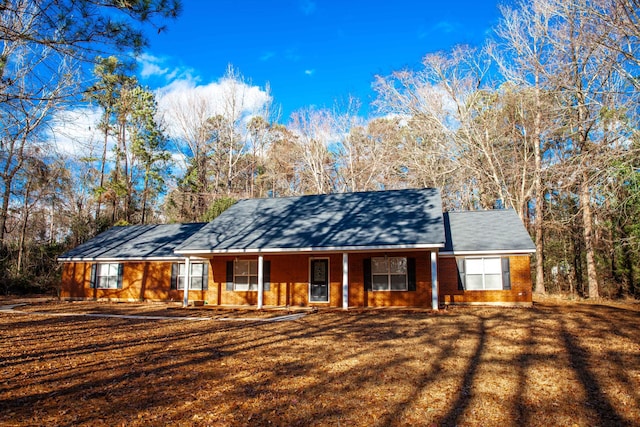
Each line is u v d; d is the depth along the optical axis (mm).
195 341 9836
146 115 35875
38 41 7613
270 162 42438
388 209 18031
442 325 11719
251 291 18344
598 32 14195
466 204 34438
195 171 38312
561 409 5328
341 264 17547
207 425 4938
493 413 5219
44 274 28953
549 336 9844
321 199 20344
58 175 21500
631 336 9750
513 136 26094
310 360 7906
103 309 17203
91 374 7008
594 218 23234
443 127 26781
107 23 7770
